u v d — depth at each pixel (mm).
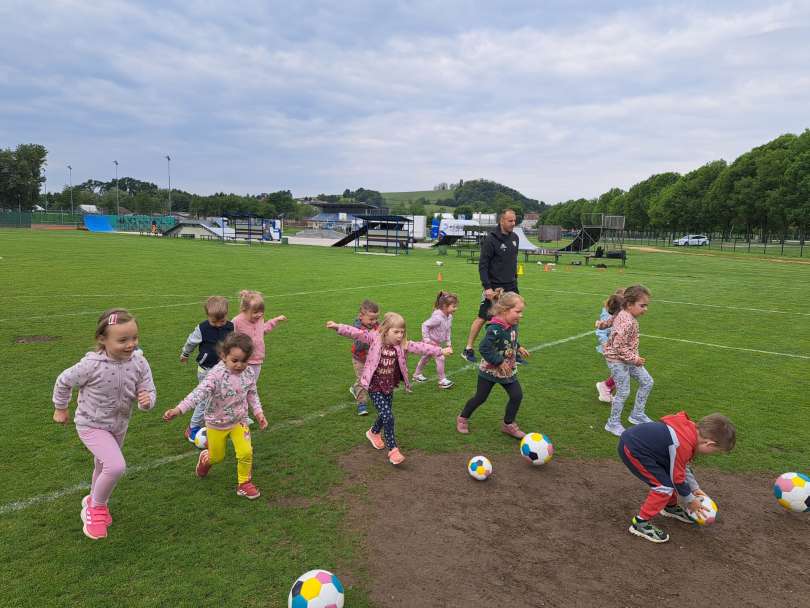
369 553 3180
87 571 2938
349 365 7297
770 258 36844
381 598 2785
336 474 4203
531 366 7602
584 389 6570
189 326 9516
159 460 4359
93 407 3314
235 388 3783
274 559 3088
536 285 18016
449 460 4535
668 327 10773
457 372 7297
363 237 46438
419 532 3430
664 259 34750
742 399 6293
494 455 4664
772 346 9109
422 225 61875
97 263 20938
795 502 3775
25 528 3338
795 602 2895
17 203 79125
